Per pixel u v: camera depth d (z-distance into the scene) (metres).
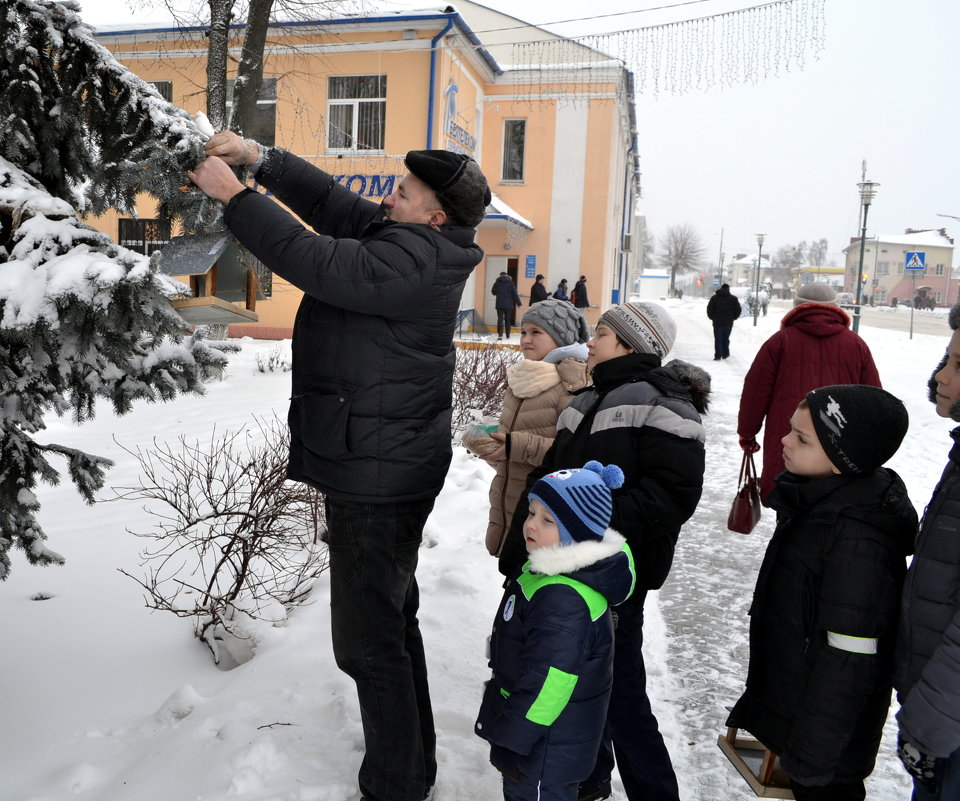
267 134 18.81
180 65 18.09
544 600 1.98
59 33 2.37
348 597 2.23
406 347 2.16
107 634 3.48
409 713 2.27
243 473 4.08
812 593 1.95
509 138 22.97
